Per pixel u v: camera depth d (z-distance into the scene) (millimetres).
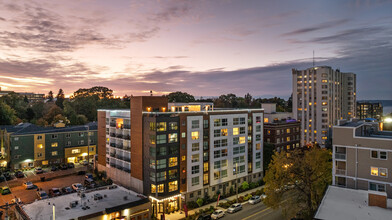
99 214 42938
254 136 70812
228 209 52312
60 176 76125
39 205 47000
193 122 57344
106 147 72000
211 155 60719
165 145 53250
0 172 76000
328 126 132250
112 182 67938
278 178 44812
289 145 91812
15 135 81312
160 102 59031
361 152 41500
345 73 153375
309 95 136625
